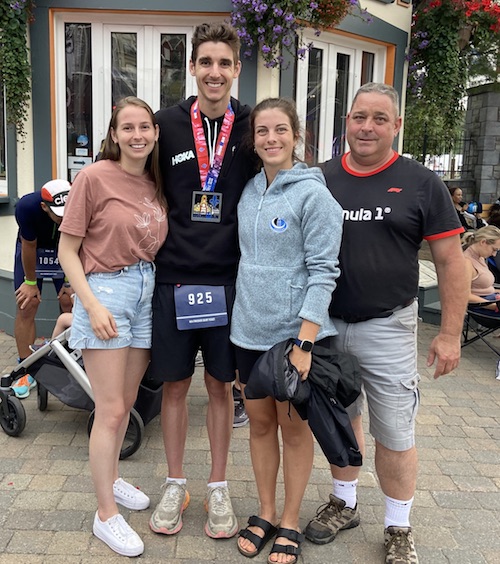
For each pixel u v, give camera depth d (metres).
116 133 2.39
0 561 2.45
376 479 3.22
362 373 2.45
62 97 5.51
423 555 2.59
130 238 2.41
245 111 2.59
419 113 7.36
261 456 2.58
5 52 5.01
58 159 5.57
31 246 4.03
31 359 3.52
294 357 2.23
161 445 3.51
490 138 14.58
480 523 2.85
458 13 6.71
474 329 6.32
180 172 2.49
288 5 4.77
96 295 2.41
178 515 2.70
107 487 2.54
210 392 2.73
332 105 6.35
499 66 8.39
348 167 2.42
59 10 5.25
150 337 2.58
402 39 6.77
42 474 3.15
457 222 2.30
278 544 2.50
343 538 2.69
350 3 5.12
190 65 2.53
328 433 2.21
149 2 5.18
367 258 2.32
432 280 7.17
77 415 3.91
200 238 2.48
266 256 2.32
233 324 2.45
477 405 4.40
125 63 5.50
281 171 2.34
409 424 2.43
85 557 2.49
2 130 5.65
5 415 3.56
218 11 5.18
